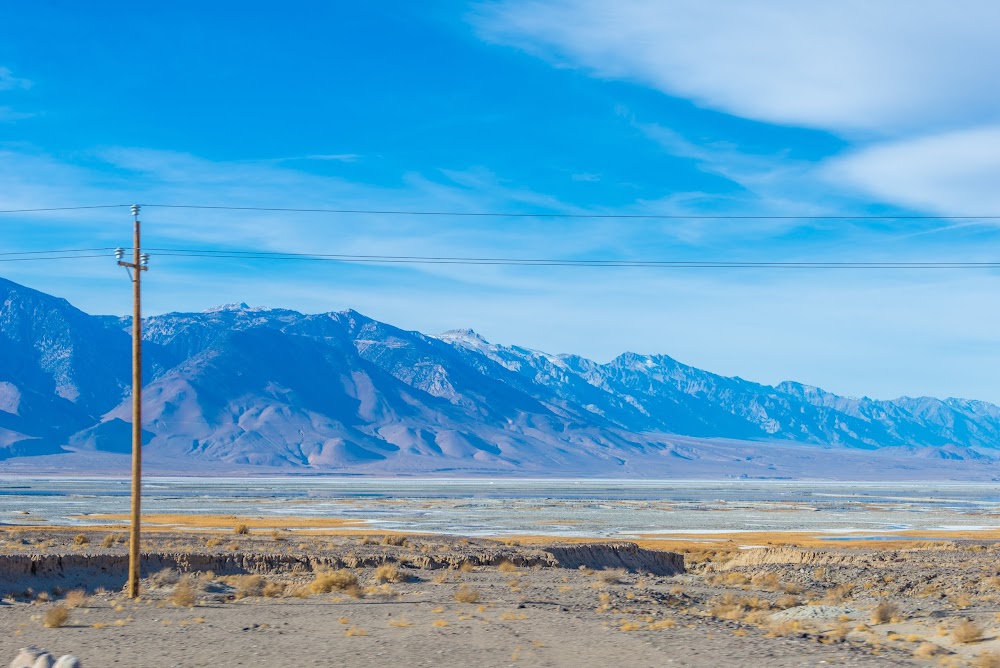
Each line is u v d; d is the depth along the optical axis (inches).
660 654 1230.9
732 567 3095.5
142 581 2090.3
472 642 1317.7
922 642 1380.4
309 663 1175.0
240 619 1565.0
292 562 2475.4
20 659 1091.9
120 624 1496.1
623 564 3034.0
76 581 2071.9
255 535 3570.4
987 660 1152.2
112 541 2903.5
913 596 2079.2
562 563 2906.0
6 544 2746.1
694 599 1996.8
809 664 1166.3
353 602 1809.8
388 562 2578.7
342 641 1330.0
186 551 2564.0
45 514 5684.1
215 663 1176.2
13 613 1632.6
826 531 5206.7
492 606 1737.2
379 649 1267.2
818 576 2470.5
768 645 1306.6
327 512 6417.3
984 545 3846.0
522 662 1180.5
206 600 1827.0
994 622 1449.3
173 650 1267.2
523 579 2373.3
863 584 2299.5
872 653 1262.3
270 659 1201.4
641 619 1573.6
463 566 2618.1
